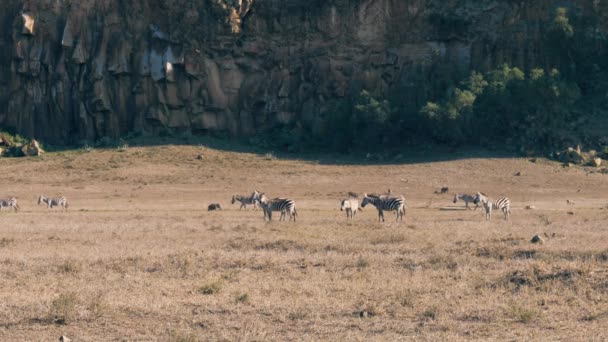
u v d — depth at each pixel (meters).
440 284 91.06
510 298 82.38
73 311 76.81
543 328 70.88
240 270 103.75
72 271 102.88
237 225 176.50
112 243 137.12
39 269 104.88
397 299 82.56
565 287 86.31
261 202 199.88
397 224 177.88
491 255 113.19
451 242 131.88
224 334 69.81
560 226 166.00
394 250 121.94
